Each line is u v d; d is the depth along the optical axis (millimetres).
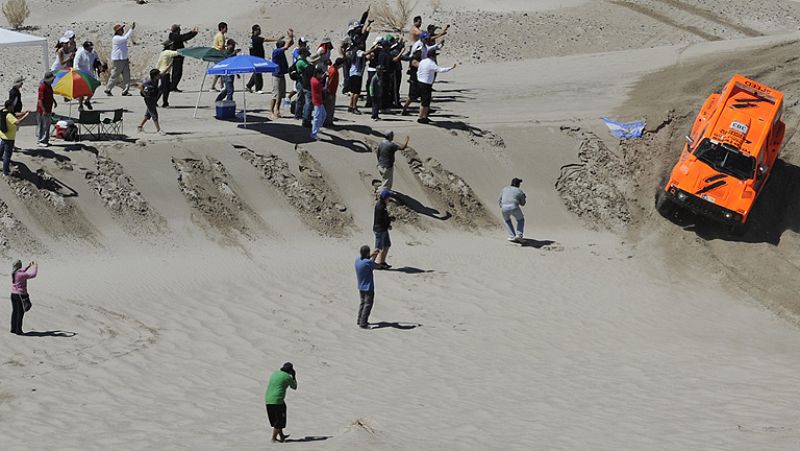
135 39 77812
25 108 53469
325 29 81938
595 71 67438
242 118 51562
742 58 66750
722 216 45375
